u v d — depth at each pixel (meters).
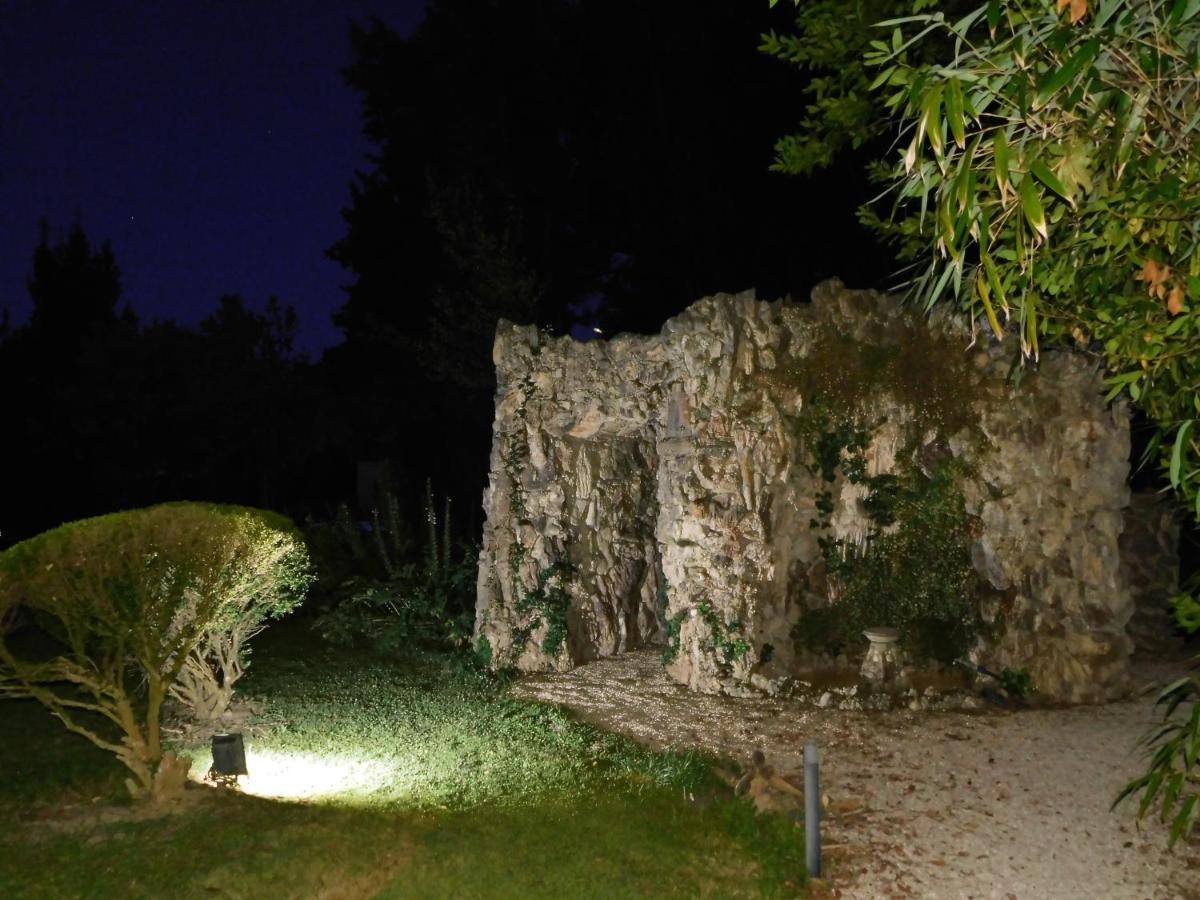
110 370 29.45
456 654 13.23
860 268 21.84
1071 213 4.63
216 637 10.58
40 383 32.38
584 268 27.58
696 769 8.65
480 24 26.16
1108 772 8.62
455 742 9.78
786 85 21.56
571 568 13.05
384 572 17.28
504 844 7.14
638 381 12.80
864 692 10.71
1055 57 3.74
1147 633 13.42
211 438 30.53
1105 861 7.04
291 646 14.38
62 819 7.62
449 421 29.77
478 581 13.23
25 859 6.80
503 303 22.44
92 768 8.81
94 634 9.47
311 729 10.20
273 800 8.09
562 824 7.54
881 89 9.56
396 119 28.78
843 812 7.98
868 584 11.12
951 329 11.38
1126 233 4.14
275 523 9.38
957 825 7.68
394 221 29.88
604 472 13.47
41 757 9.17
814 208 21.78
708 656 11.30
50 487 30.88
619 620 13.31
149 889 6.37
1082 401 11.02
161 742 9.74
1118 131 3.75
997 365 11.23
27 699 11.19
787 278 22.72
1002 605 10.99
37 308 34.50
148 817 7.63
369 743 9.78
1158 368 4.39
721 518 11.38
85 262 35.19
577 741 9.69
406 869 6.74
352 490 36.09
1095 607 10.93
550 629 12.70
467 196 23.41
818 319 11.58
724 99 22.77
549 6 25.41
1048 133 3.95
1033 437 11.08
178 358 30.09
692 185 23.81
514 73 25.92
